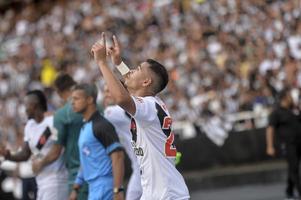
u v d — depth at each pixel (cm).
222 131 4325
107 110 1977
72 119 1947
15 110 5412
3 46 7250
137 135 1397
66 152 1975
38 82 6141
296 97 3994
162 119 1382
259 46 5019
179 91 4794
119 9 6544
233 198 3572
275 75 4444
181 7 6109
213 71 4897
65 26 6900
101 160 1759
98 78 5431
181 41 5609
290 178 3250
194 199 3709
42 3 7812
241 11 5547
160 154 1385
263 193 3647
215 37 5462
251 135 4288
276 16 5262
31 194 2630
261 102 4347
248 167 4231
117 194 1720
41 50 6738
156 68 1425
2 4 8250
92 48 1355
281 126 3266
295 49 4800
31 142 2031
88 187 1855
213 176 4141
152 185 1387
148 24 6147
